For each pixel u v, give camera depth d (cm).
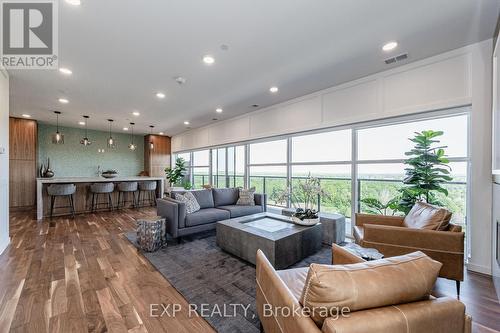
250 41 257
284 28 234
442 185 305
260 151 588
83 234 403
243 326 173
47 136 738
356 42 261
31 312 186
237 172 661
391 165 355
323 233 360
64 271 260
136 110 555
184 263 284
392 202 324
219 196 486
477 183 262
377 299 87
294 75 354
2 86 319
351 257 160
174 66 318
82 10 205
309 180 350
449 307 94
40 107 522
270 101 490
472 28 235
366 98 357
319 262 289
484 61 258
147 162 920
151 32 239
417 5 201
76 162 789
